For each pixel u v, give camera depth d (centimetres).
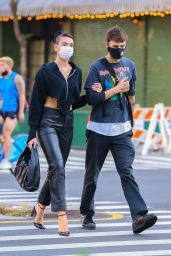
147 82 3828
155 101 3806
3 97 2269
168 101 3750
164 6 3481
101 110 1352
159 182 2180
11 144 2345
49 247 1227
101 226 1427
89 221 1392
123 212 1627
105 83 1347
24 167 1339
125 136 1358
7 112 2284
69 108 1345
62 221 1323
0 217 1523
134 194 1342
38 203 1381
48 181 1358
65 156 1349
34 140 1338
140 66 3850
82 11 3834
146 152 3017
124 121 1359
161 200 1825
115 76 1346
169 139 3086
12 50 4594
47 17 4084
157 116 3067
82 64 4122
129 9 3612
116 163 1356
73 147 3166
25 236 1316
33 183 1334
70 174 2355
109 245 1245
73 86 1338
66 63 1341
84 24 4109
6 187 2036
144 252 1194
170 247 1235
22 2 4138
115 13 3678
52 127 1330
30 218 1514
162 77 3772
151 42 3816
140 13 3581
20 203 1678
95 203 1762
